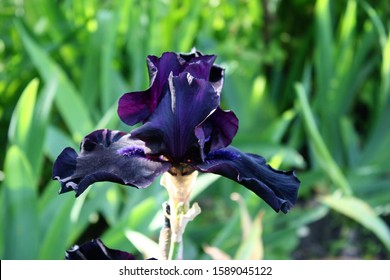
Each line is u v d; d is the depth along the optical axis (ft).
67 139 4.19
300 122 5.18
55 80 3.70
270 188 2.04
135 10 5.13
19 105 3.37
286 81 6.14
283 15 6.09
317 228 5.41
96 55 5.05
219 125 2.09
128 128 4.22
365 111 6.40
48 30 5.39
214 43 5.47
